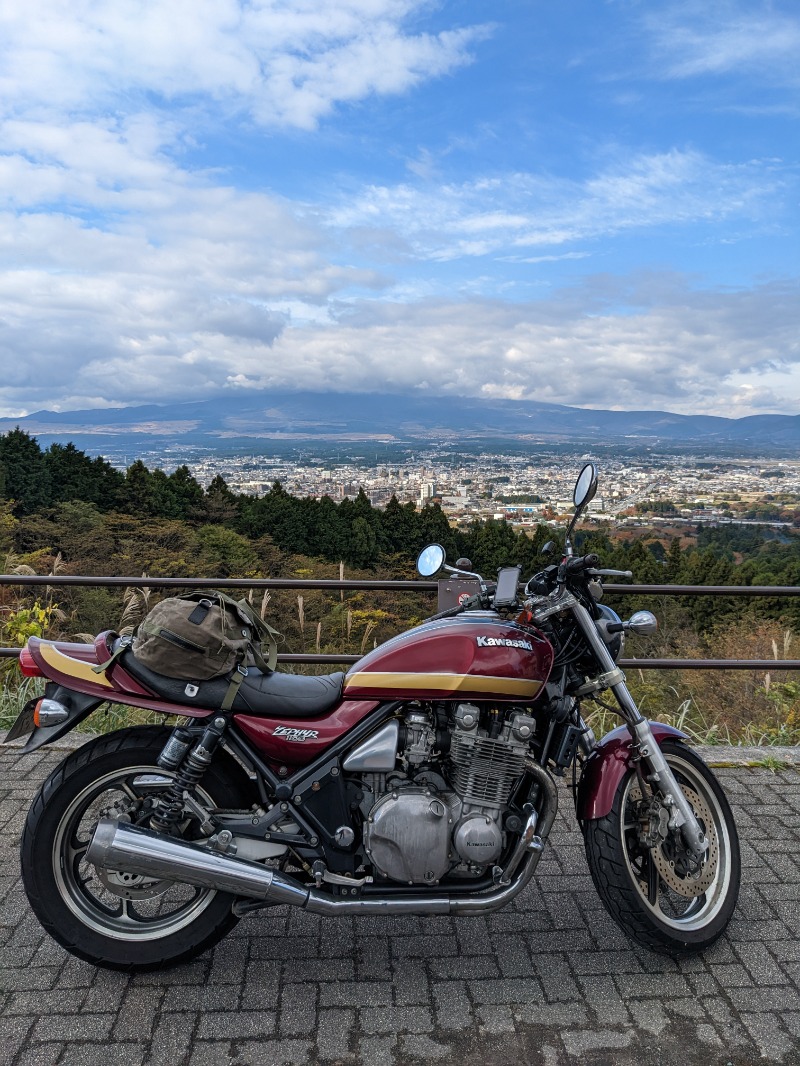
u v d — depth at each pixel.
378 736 2.43
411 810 2.35
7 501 23.59
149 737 2.50
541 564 2.83
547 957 2.60
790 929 2.77
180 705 2.41
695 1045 2.22
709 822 2.81
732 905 2.69
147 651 2.37
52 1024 2.25
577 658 2.68
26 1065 2.10
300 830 2.45
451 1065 2.14
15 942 2.61
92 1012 2.30
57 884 2.42
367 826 2.39
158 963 2.44
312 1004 2.35
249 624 2.49
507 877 2.47
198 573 21.12
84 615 11.87
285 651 7.37
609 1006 2.38
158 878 2.34
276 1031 2.24
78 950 2.40
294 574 21.28
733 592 4.49
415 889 2.42
